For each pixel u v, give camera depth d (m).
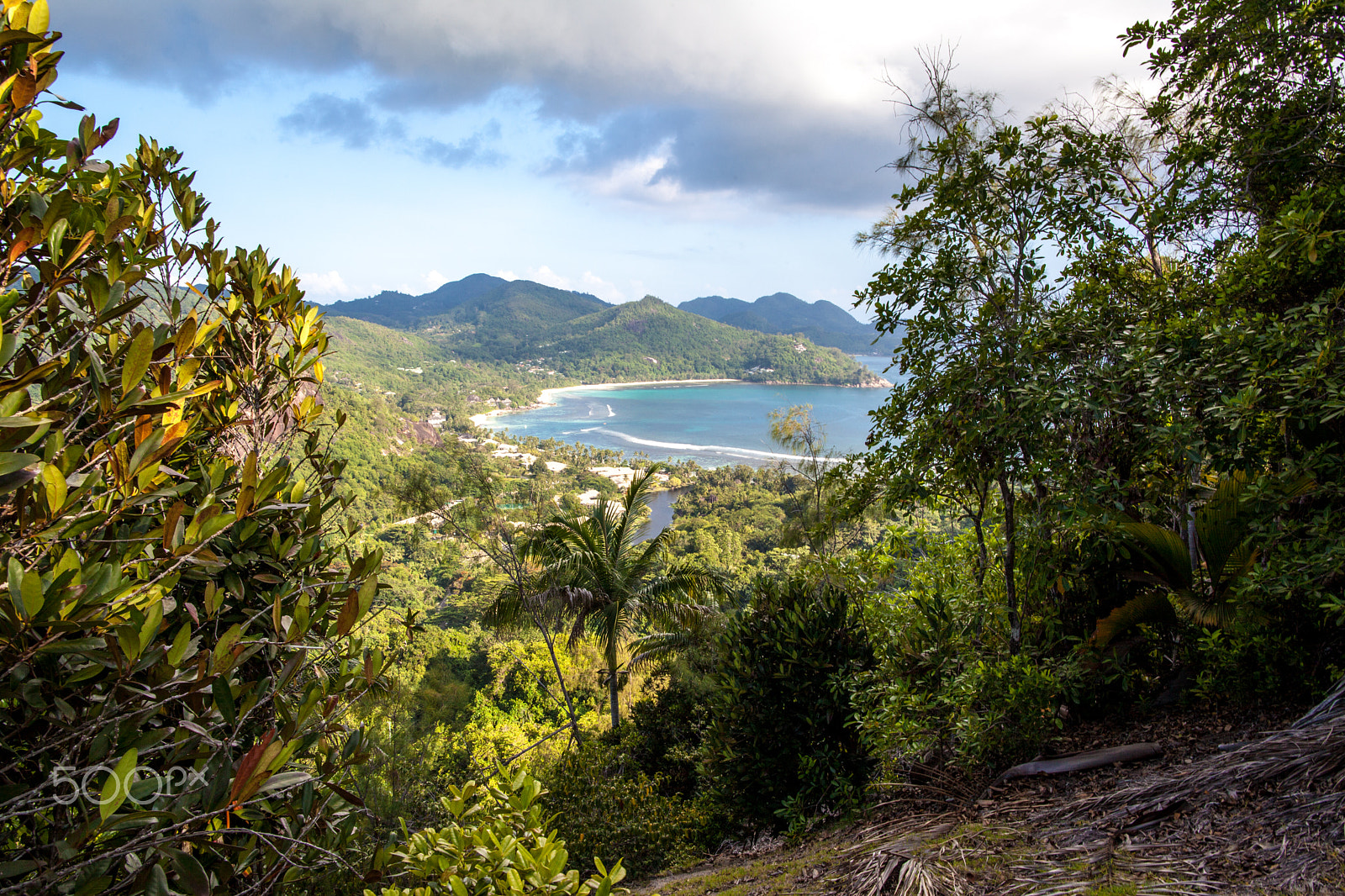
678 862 5.22
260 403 2.18
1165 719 3.57
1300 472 2.84
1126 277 4.45
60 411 1.25
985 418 4.06
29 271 1.51
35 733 1.35
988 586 4.96
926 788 3.89
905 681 4.05
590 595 12.16
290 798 1.72
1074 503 3.61
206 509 1.48
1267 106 4.05
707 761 5.53
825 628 4.98
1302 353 2.96
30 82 1.29
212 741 1.37
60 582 1.12
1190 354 3.39
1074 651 3.85
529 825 2.16
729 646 5.46
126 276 1.50
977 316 4.32
